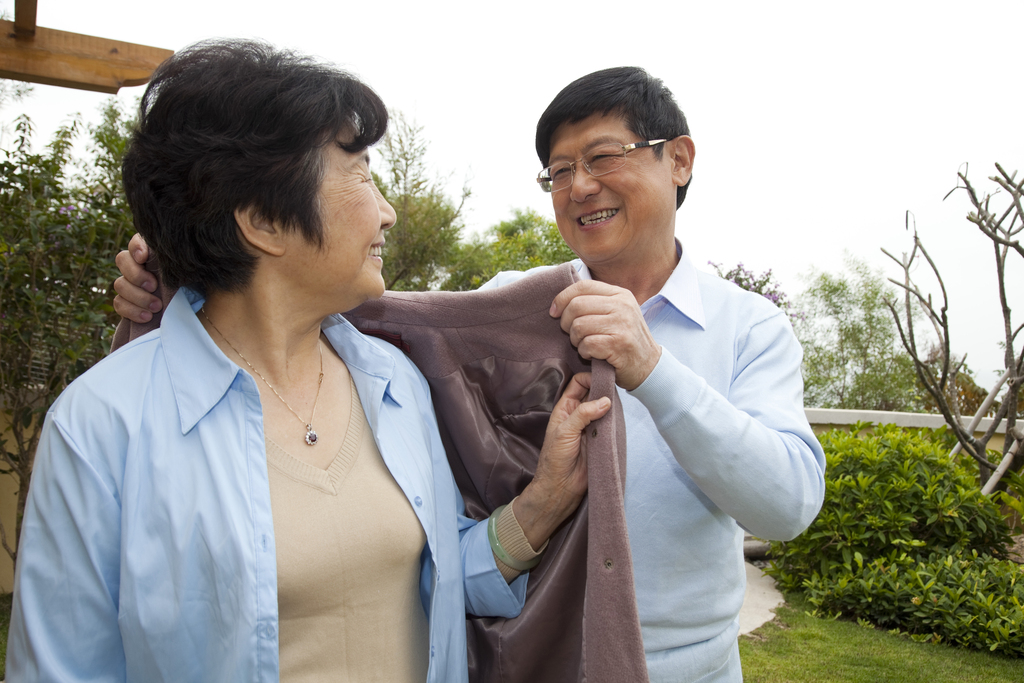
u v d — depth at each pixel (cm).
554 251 964
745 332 145
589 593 101
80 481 87
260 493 92
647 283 160
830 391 1165
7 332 397
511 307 122
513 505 120
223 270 98
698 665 136
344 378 114
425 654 112
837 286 1183
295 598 93
